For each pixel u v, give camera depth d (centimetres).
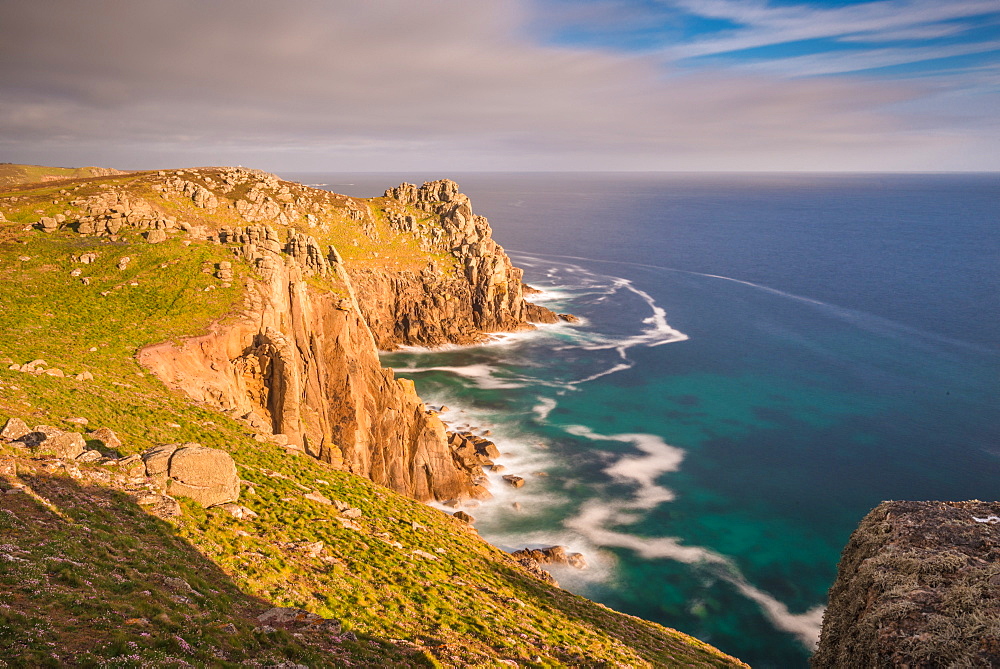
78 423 3788
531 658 2859
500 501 7756
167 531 2730
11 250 8306
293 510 3750
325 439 6888
